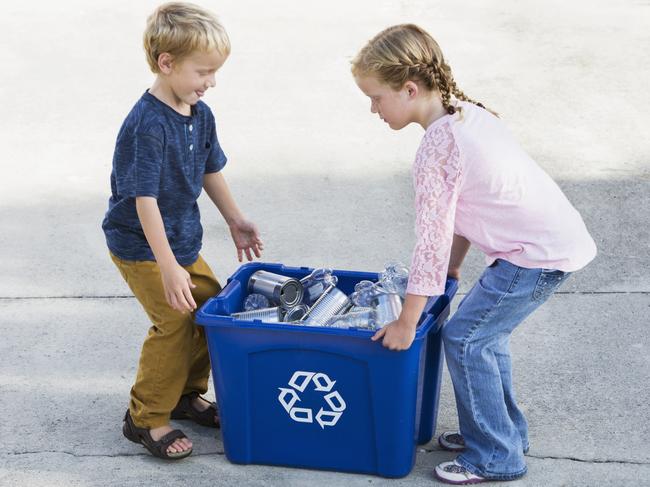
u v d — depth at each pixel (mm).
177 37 3062
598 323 4352
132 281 3410
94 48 8719
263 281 3523
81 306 4672
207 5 9742
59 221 5641
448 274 3498
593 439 3529
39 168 6383
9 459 3506
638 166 6023
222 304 3365
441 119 3008
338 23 9031
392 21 9039
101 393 3930
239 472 3391
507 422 3270
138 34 9070
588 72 7656
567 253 3045
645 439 3520
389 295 3316
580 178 5883
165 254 3188
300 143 6570
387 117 3082
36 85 7859
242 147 6527
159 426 3477
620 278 4766
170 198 3318
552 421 3646
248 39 8656
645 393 3807
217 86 7621
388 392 3158
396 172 6098
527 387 3871
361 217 5516
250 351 3221
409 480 3314
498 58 7984
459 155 2965
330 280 3537
